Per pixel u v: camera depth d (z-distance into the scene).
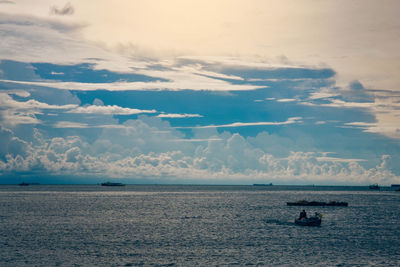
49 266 52.06
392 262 55.53
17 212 120.75
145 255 58.75
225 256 58.44
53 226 87.81
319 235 77.06
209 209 139.38
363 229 86.06
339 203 162.75
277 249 63.38
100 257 57.22
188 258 57.16
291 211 132.25
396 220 104.69
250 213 123.75
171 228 86.25
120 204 163.25
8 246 63.81
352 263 54.84
